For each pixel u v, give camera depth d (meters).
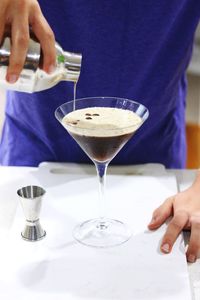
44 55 0.69
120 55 0.91
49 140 0.99
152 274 0.68
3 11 0.68
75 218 0.80
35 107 0.95
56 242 0.75
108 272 0.68
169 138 1.02
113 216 0.81
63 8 0.88
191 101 1.67
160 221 0.78
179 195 0.82
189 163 1.59
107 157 0.74
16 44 0.67
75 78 0.74
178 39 0.91
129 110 0.78
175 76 0.94
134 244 0.74
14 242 0.74
